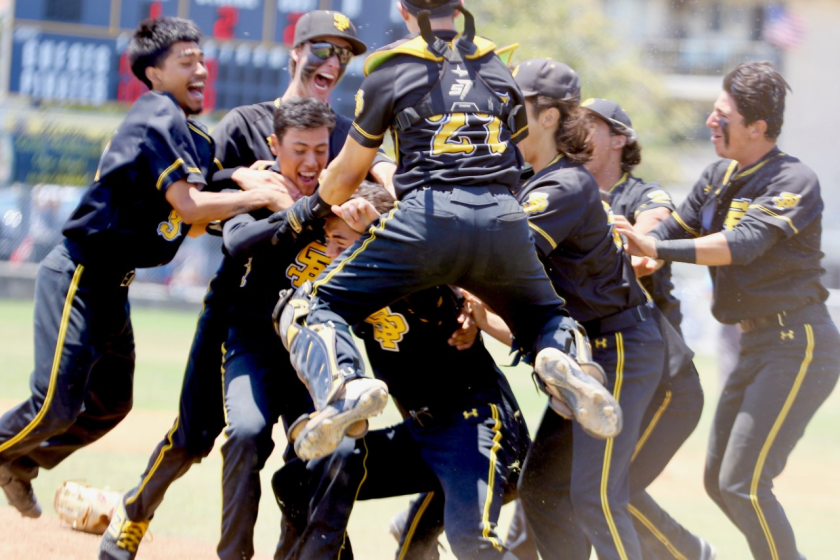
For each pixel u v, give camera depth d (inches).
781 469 710.5
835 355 717.3
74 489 798.5
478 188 549.6
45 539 754.2
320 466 622.5
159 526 847.1
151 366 1996.8
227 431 615.2
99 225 685.3
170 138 661.3
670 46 4761.3
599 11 3814.0
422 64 554.9
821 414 2094.0
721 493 718.5
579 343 564.7
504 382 660.7
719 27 4763.8
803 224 700.0
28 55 2945.4
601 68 3715.6
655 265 715.4
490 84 563.8
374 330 636.7
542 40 3629.4
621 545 606.9
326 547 613.9
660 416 694.5
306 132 644.1
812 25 4640.8
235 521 609.9
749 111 716.0
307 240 635.5
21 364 1840.6
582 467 616.4
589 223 621.0
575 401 545.3
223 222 677.3
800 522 1031.6
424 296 616.1
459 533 575.2
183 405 684.7
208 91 2807.6
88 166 3083.2
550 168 634.8
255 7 2800.2
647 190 776.3
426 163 550.6
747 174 732.0
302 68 724.0
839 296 2679.6
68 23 2920.8
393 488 636.1
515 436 637.9
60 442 768.3
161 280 3408.0
